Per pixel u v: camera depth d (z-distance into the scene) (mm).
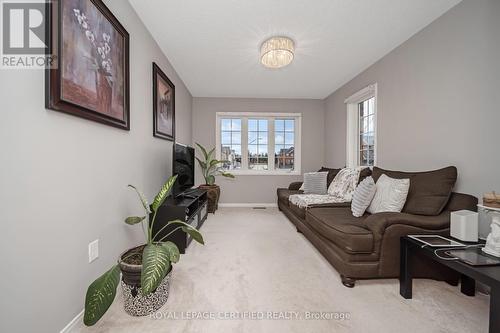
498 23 1571
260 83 3832
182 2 1850
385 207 1971
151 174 2367
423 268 1629
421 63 2211
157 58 2539
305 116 4750
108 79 1520
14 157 917
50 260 1078
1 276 877
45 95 1041
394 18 2037
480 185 1688
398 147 2529
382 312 1380
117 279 1168
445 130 1964
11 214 905
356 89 3438
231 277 1784
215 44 2531
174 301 1473
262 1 1830
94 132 1404
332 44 2496
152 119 2383
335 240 1789
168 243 1377
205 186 4082
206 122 4645
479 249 1336
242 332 1212
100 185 1466
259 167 4863
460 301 1492
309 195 3160
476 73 1709
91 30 1340
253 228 3113
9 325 904
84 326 1243
